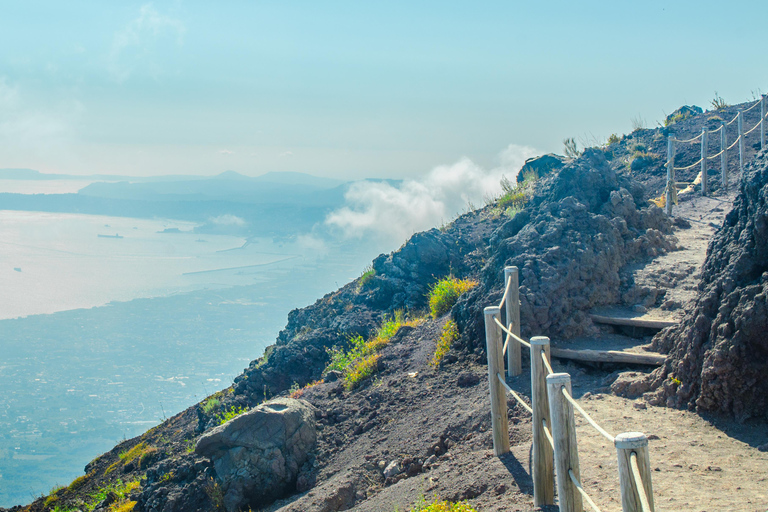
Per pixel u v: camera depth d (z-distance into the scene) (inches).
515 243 368.8
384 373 407.2
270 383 546.3
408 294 592.7
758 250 235.0
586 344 315.3
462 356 365.4
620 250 382.3
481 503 203.2
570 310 332.2
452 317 404.8
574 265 346.6
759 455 194.9
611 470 192.2
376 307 614.9
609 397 262.2
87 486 521.7
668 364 258.5
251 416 338.6
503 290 346.6
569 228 377.4
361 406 369.7
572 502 149.2
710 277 261.4
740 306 223.5
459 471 239.6
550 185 429.7
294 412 348.2
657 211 437.1
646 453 115.0
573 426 149.7
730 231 259.4
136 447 561.6
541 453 181.5
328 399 401.7
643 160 746.8
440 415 311.6
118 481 488.4
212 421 508.1
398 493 250.5
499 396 232.5
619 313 337.1
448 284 503.8
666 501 167.2
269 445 331.0
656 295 346.6
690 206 567.8
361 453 316.5
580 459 205.2
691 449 204.1
